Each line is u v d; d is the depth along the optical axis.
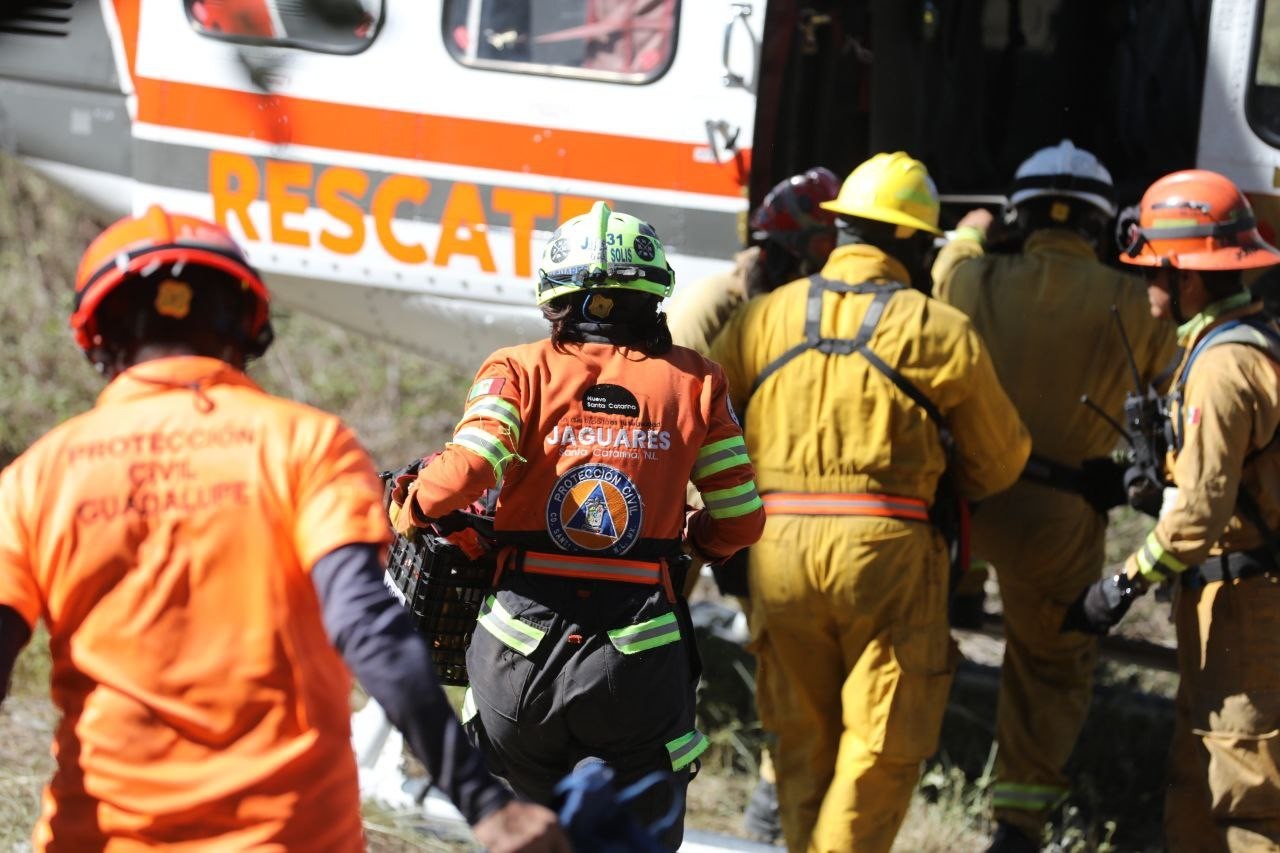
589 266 7.04
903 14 13.82
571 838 4.78
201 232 5.01
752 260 10.31
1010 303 9.88
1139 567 8.31
